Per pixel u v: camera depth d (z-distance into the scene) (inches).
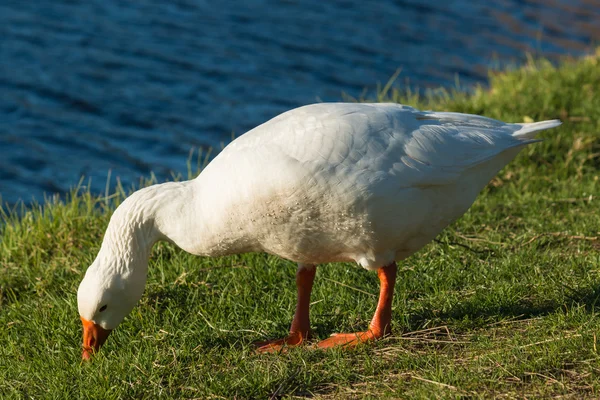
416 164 239.6
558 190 374.3
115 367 245.3
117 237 261.9
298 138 237.8
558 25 852.6
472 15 887.7
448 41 812.0
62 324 284.2
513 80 516.1
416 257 313.0
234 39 813.9
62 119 661.3
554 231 326.6
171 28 837.8
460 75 727.7
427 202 245.8
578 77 501.4
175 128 653.3
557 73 514.3
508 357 225.9
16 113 664.4
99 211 393.1
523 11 901.2
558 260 296.0
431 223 252.5
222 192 245.4
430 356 234.5
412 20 872.9
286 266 313.3
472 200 258.8
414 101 506.6
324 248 249.6
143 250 264.1
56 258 342.3
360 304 280.7
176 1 911.7
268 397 225.5
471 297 273.0
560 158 405.7
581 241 315.3
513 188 378.6
